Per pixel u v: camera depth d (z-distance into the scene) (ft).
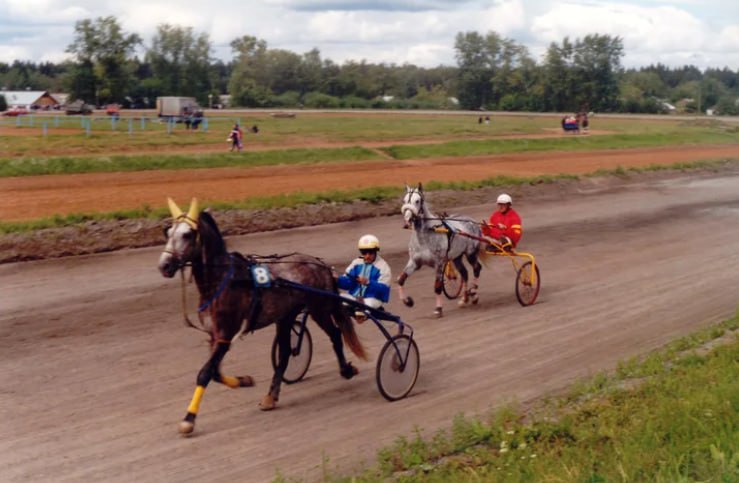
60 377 31.45
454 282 47.14
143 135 158.71
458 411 29.40
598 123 285.02
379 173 106.22
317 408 29.45
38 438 25.77
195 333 37.73
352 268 31.35
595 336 39.91
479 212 81.00
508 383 32.65
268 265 28.91
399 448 24.99
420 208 40.98
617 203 90.07
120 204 72.02
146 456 24.73
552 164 125.39
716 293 49.83
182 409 28.68
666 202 91.71
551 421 26.99
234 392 30.60
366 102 438.81
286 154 120.26
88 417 27.63
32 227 54.70
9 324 37.96
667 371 32.42
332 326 31.35
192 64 430.20
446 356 36.22
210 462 24.47
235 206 68.39
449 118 306.96
